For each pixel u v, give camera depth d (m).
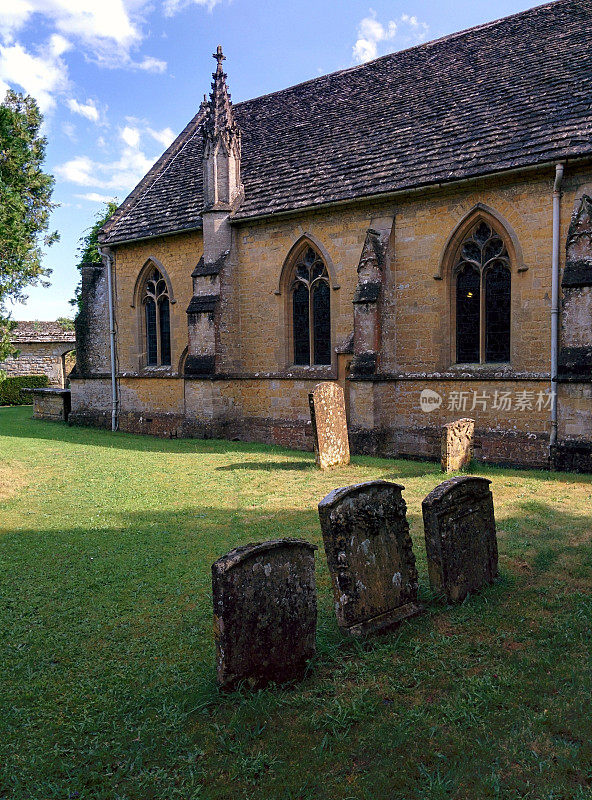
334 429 13.45
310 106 21.84
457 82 17.89
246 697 4.30
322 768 3.59
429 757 3.64
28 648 5.22
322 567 7.04
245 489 11.23
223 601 4.30
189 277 20.70
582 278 12.38
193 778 3.52
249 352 19.16
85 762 3.69
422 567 6.88
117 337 23.14
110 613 5.90
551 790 3.31
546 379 13.62
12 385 39.09
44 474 13.25
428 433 15.45
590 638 5.00
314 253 17.73
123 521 9.23
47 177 20.06
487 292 14.84
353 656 4.90
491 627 5.31
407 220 15.65
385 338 15.66
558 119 13.93
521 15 19.03
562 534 7.91
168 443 18.22
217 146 18.75
